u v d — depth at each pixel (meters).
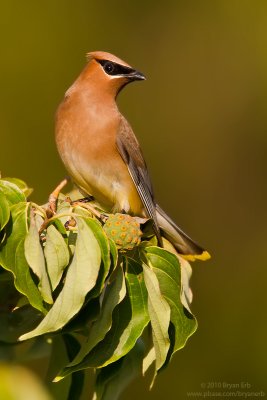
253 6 14.83
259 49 14.80
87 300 5.40
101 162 8.34
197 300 13.34
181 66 14.90
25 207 5.51
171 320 5.75
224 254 14.21
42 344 6.59
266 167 14.84
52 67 13.55
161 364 5.58
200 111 14.85
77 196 8.64
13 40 13.47
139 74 8.30
